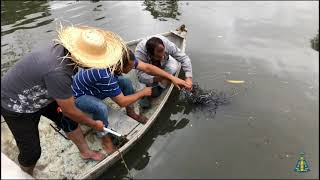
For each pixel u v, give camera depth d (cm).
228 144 396
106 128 362
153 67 402
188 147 396
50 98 315
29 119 320
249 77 498
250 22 641
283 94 466
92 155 385
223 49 559
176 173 367
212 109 448
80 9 707
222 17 663
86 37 310
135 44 521
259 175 360
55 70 291
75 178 349
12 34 623
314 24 629
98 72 359
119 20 664
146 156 392
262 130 412
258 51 554
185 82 422
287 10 685
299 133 406
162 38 436
